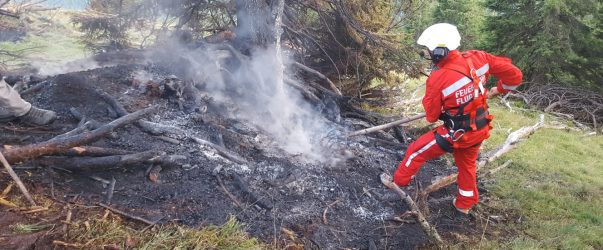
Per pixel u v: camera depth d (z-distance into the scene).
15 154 2.92
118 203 3.17
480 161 5.16
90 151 3.37
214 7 6.88
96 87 4.53
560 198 5.07
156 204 3.28
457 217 4.32
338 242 3.52
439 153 3.64
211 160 3.93
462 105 3.38
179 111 4.59
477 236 4.08
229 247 2.97
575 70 13.63
